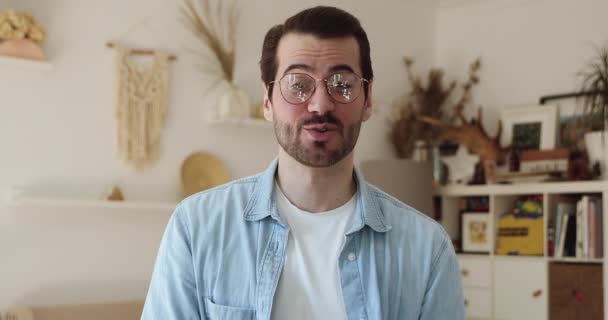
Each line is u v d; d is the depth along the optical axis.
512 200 4.63
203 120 4.13
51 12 3.65
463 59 5.10
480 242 4.61
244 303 1.47
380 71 4.95
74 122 3.70
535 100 4.70
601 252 4.02
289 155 1.47
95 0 3.79
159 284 1.52
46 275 3.61
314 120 1.39
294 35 1.43
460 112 4.97
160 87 3.95
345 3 4.77
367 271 1.50
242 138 4.30
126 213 3.87
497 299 4.42
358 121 1.43
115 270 3.82
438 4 5.17
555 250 4.21
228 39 4.21
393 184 4.41
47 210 3.62
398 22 5.07
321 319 1.46
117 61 3.82
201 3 4.13
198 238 1.51
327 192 1.50
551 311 4.18
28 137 3.57
